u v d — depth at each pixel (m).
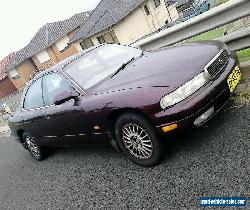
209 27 5.28
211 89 3.50
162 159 3.92
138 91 3.62
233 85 3.78
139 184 3.79
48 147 6.20
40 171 5.95
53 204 4.45
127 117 3.75
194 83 3.46
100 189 4.16
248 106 4.10
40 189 5.17
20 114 6.02
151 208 3.29
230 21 5.05
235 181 3.04
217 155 3.50
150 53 4.87
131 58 4.90
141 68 4.20
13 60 45.31
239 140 3.55
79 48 33.00
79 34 31.81
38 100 5.44
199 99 3.40
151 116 3.48
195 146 3.83
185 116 3.37
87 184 4.45
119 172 4.28
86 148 5.68
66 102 4.59
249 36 4.93
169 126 3.44
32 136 6.05
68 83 4.66
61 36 41.12
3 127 12.91
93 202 3.97
